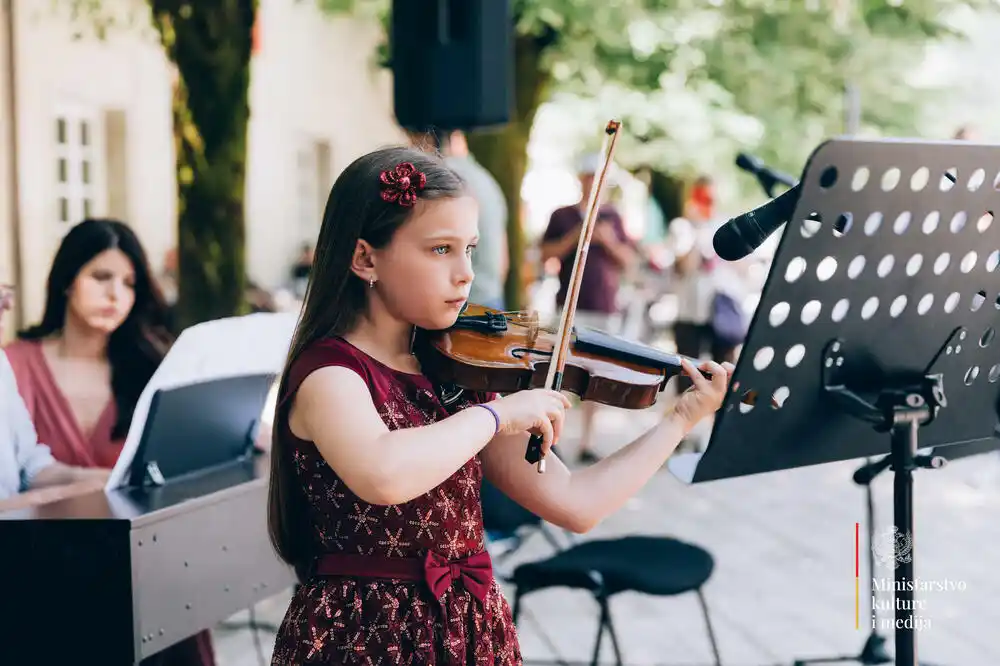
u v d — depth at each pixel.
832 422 1.97
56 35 7.86
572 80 9.09
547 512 1.83
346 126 12.70
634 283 11.47
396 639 1.65
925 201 1.79
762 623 4.25
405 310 1.68
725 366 1.92
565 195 16.50
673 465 1.90
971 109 10.83
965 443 2.26
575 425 8.56
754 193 13.16
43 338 2.89
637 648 4.00
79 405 2.87
